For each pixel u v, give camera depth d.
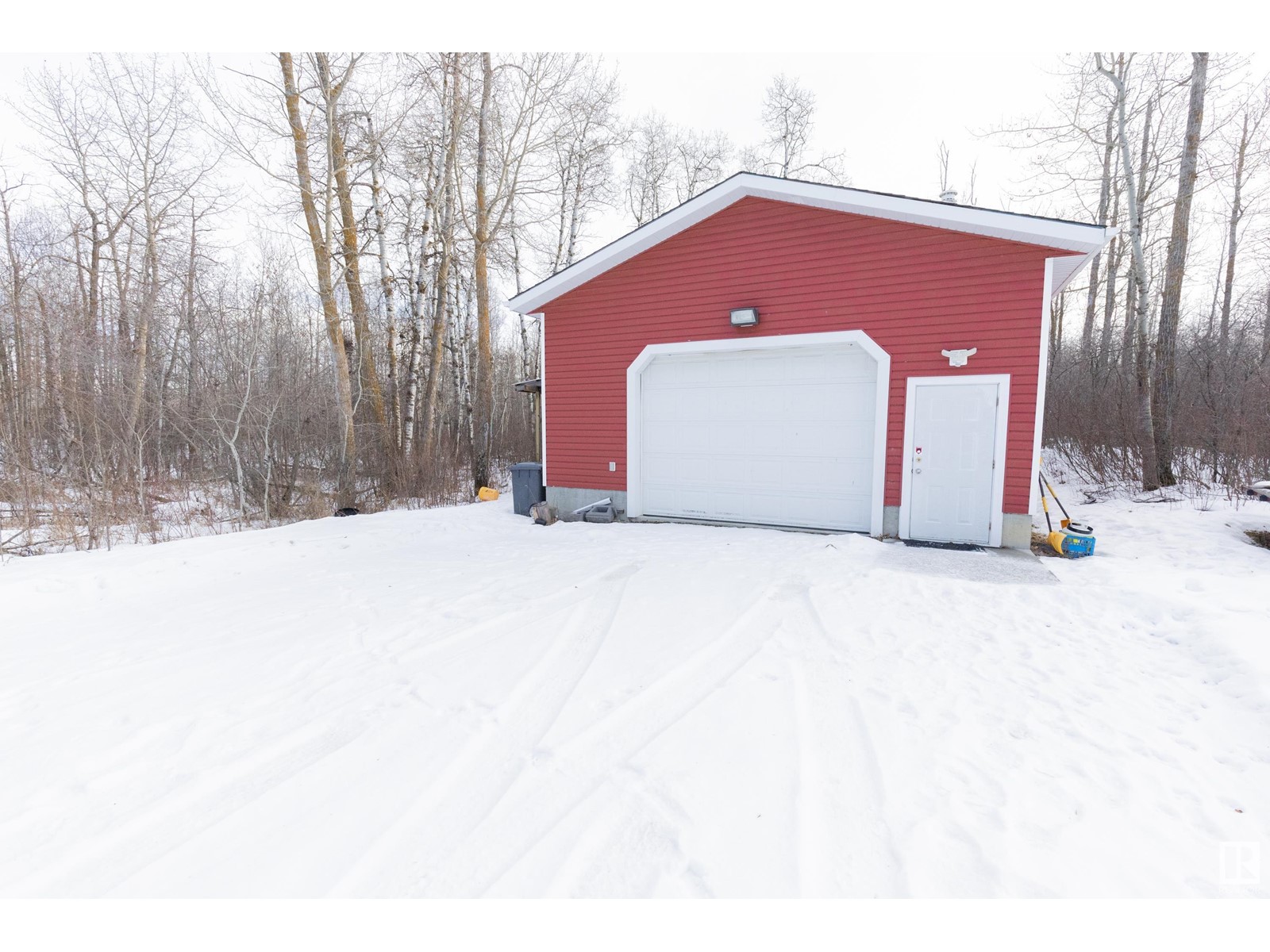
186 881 2.12
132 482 10.95
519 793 2.56
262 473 12.21
